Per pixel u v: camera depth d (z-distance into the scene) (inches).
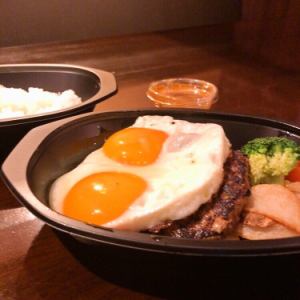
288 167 9.3
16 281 6.9
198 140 8.5
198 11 29.9
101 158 8.6
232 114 9.9
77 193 7.5
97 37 25.7
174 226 7.0
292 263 6.1
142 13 27.2
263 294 6.7
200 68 19.5
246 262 5.9
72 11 24.2
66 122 8.9
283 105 15.5
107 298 6.7
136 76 17.9
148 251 5.7
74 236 6.1
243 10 24.1
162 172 7.9
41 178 7.7
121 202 7.2
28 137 8.2
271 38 21.5
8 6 22.0
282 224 7.4
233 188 7.6
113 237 5.7
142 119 9.6
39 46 21.8
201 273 6.2
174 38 24.3
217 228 6.8
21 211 8.7
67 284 6.9
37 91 12.7
